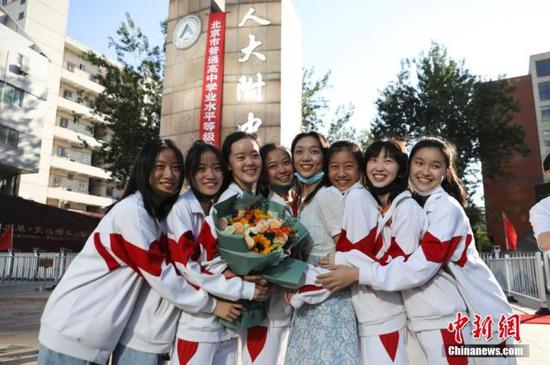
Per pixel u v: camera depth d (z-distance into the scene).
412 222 2.06
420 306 2.01
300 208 2.49
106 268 1.98
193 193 2.37
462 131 18.14
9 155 18.61
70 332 1.87
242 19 9.02
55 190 27.95
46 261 11.71
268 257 1.96
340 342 2.04
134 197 2.10
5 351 4.32
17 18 26.89
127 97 15.24
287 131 8.88
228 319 2.06
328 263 2.14
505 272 9.16
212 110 8.70
